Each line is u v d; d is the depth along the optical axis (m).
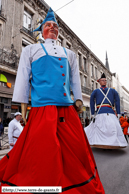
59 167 1.06
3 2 12.17
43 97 1.33
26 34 13.59
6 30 12.02
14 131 3.74
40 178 1.01
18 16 13.08
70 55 1.67
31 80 1.51
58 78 1.40
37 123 1.23
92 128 4.46
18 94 1.35
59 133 1.27
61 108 1.38
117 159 3.32
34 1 14.83
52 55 1.48
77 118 1.39
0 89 11.45
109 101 4.43
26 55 1.49
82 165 1.22
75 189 1.08
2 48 11.59
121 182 2.13
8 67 11.45
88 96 22.66
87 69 24.34
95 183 1.23
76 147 1.25
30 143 1.14
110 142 3.96
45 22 1.77
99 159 3.37
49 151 1.08
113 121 4.17
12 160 1.19
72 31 20.53
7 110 12.07
